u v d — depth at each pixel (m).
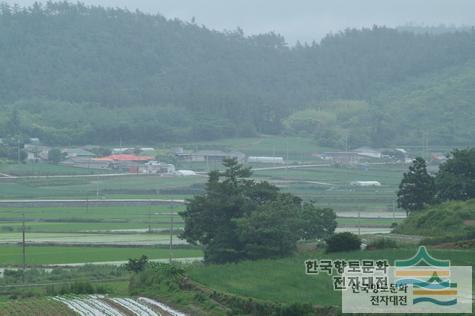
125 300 93.56
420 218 133.38
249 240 120.12
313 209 141.12
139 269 122.94
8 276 121.00
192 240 130.62
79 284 104.44
